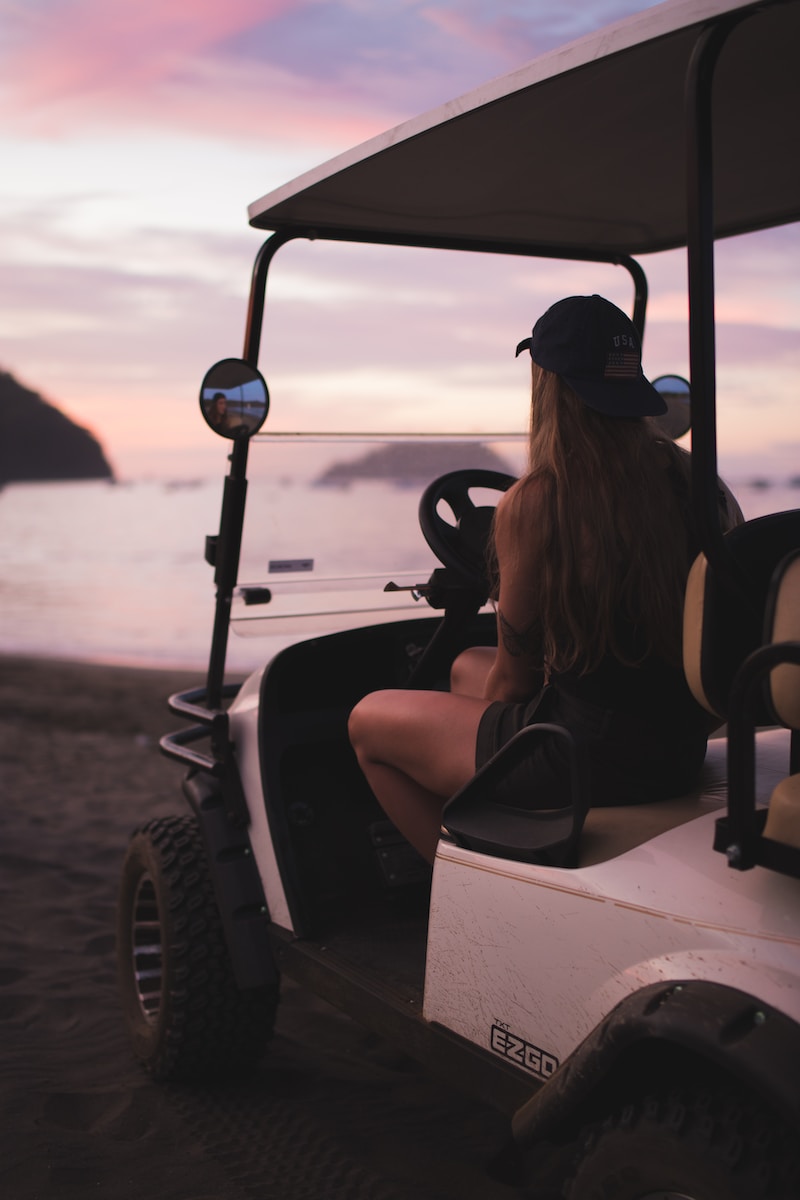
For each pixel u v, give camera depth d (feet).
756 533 4.86
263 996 8.23
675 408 9.91
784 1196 4.14
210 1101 8.27
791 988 4.25
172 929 8.24
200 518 116.88
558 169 7.02
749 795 4.31
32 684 34.55
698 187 4.41
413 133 6.00
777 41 4.85
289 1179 7.09
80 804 18.12
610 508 5.47
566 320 5.68
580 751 5.23
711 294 4.46
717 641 4.73
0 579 74.08
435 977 6.00
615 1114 4.80
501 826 5.73
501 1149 7.51
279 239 8.34
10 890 13.58
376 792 7.15
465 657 7.97
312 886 8.06
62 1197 6.79
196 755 8.41
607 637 5.49
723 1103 4.46
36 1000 10.28
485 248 9.16
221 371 7.77
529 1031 5.39
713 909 4.64
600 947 5.00
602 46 4.66
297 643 8.36
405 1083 8.65
